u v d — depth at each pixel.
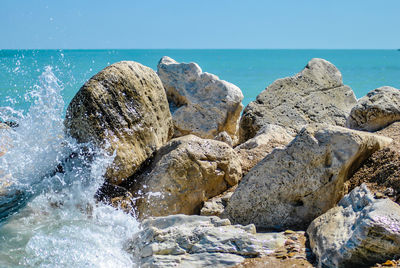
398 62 70.38
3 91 17.50
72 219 5.61
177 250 4.71
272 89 10.81
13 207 5.66
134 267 4.68
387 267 3.99
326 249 4.35
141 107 6.67
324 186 5.35
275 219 5.49
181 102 11.77
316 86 11.05
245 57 95.06
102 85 6.30
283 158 5.50
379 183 5.43
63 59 38.41
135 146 6.50
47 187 5.93
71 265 4.65
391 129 7.30
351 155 5.29
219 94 11.20
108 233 5.32
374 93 8.34
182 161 6.11
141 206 5.99
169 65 12.07
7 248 4.91
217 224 5.11
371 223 4.14
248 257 4.59
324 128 5.50
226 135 9.44
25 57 43.28
